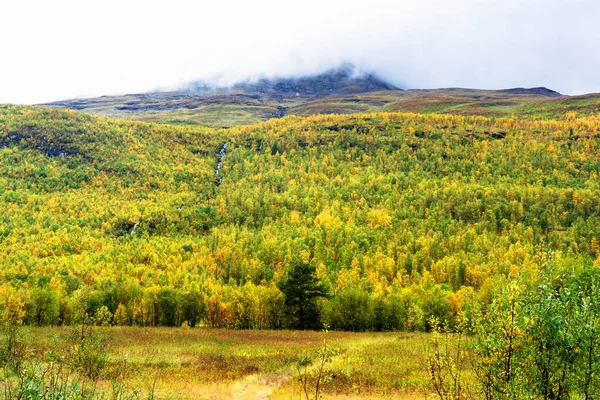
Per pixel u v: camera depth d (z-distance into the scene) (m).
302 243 138.62
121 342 45.97
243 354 39.41
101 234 157.00
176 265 123.00
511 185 192.12
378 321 70.81
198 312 78.75
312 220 168.50
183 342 48.00
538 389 9.10
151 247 138.50
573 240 132.62
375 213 168.50
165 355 37.44
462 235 145.62
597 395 8.56
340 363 32.69
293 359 35.47
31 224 157.62
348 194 197.62
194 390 24.00
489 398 9.51
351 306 70.44
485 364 9.73
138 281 100.50
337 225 158.12
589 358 8.52
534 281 9.56
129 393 14.00
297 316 72.88
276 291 73.62
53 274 105.38
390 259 118.88
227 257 127.69
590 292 9.20
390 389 24.86
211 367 32.56
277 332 63.78
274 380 27.47
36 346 29.75
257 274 114.31
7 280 100.19
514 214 166.00
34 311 68.31
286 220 170.38
